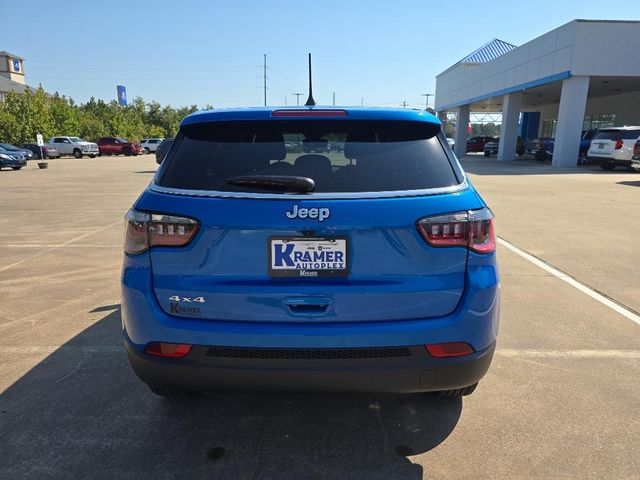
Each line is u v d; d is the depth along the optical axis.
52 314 4.41
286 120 2.38
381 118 2.37
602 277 5.47
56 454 2.46
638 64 21.78
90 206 11.48
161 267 2.18
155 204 2.20
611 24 21.48
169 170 2.32
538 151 29.38
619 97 31.66
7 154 25.17
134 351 2.26
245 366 2.14
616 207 10.52
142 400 2.97
